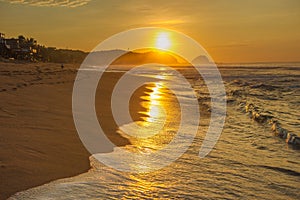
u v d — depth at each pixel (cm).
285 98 2223
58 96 1683
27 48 10519
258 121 1410
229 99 2217
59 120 1095
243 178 682
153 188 612
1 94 1403
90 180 624
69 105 1462
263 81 3803
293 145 977
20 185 553
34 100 1406
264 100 2116
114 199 551
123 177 663
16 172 598
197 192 599
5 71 2945
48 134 890
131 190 596
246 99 2178
